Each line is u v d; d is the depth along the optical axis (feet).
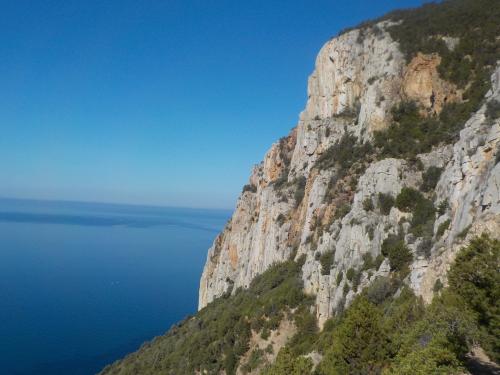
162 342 269.03
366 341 88.89
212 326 221.25
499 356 78.84
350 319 91.45
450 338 78.28
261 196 289.33
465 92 187.93
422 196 150.51
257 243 272.51
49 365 392.27
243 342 182.19
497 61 181.78
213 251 378.94
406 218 146.51
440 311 84.53
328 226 182.60
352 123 236.22
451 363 75.46
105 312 575.38
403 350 83.87
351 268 151.64
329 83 267.59
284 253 234.17
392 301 122.83
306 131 261.24
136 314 575.38
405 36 217.15
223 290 319.27
